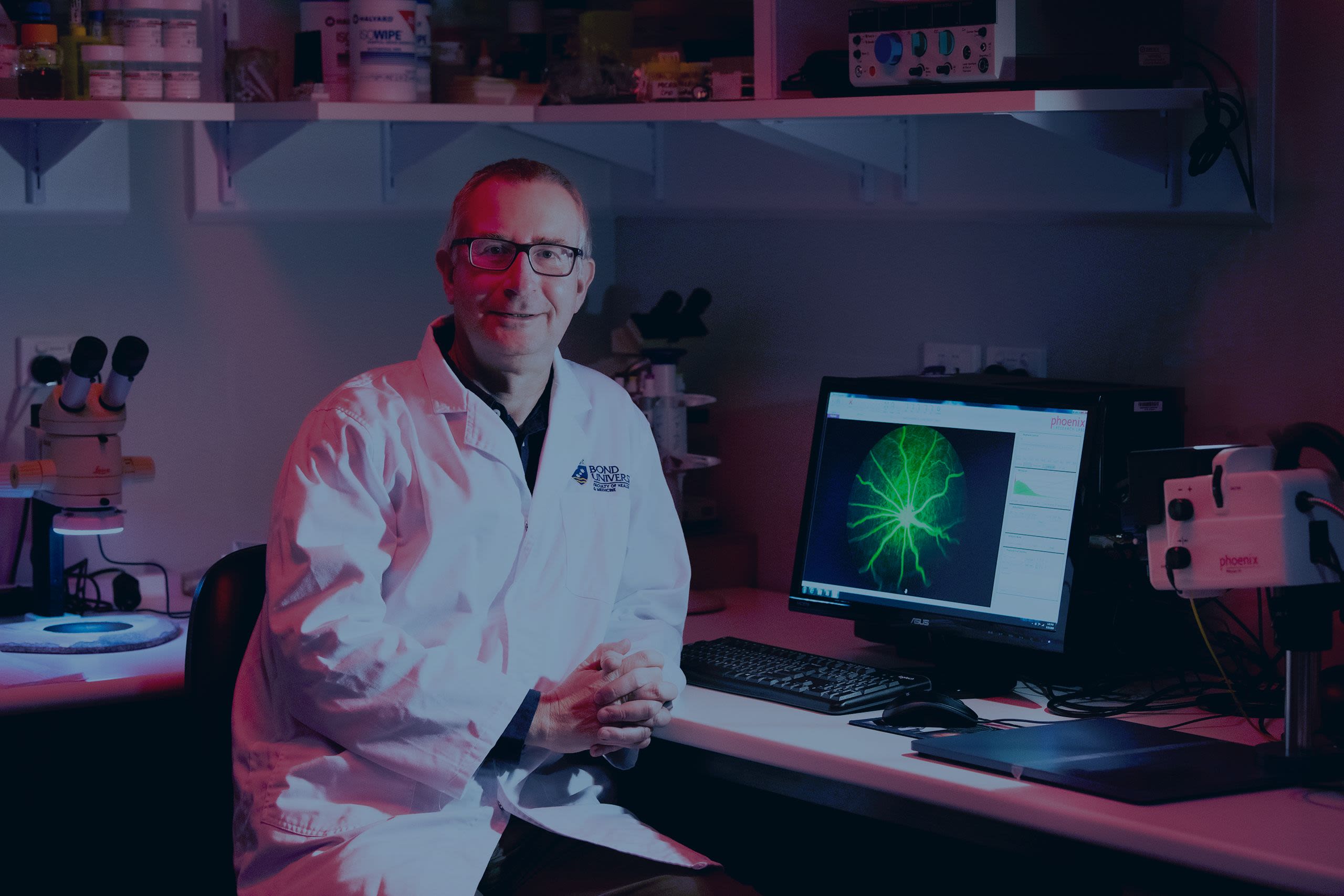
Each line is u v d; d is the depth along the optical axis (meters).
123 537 2.55
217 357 2.61
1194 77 2.09
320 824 1.69
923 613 2.04
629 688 1.77
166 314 2.55
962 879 2.45
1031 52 1.91
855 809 1.73
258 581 1.98
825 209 2.57
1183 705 1.89
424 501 1.84
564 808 1.91
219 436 2.63
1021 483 1.99
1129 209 2.15
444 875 1.67
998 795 1.54
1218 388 2.10
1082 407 1.94
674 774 2.46
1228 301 2.08
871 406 2.15
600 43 2.51
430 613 1.84
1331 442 1.54
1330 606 1.57
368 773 1.72
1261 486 1.56
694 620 2.42
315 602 1.73
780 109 2.12
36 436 2.31
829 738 1.75
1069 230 2.26
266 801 1.72
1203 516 1.61
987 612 1.99
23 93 2.20
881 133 2.40
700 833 2.53
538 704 1.78
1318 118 1.96
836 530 2.16
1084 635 1.96
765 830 2.56
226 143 2.54
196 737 1.94
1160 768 1.59
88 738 2.62
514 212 1.89
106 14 2.31
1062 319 2.29
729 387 2.79
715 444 2.82
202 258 2.58
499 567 1.88
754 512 2.76
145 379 2.54
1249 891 1.42
